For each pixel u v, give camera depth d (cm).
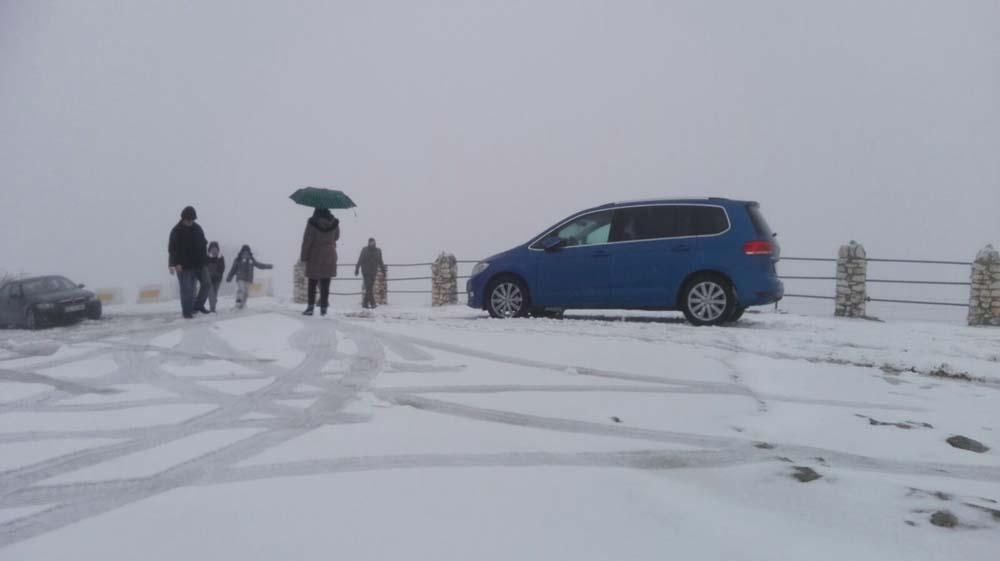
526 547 410
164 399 739
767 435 631
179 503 466
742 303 1184
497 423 648
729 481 521
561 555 402
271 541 413
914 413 702
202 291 1612
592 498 480
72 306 1983
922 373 880
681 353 944
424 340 1064
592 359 915
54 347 1057
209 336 1139
